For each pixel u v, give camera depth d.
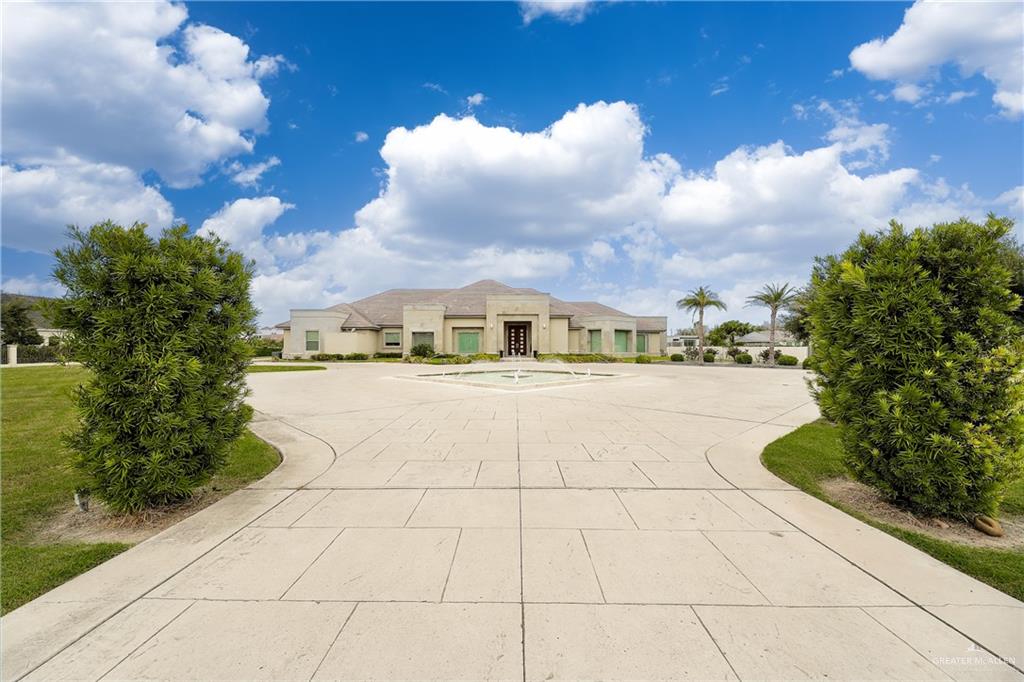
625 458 6.52
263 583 3.18
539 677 2.31
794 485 5.36
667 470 5.94
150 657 2.46
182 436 4.46
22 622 2.76
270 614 2.82
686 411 10.79
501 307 35.72
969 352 4.11
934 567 3.42
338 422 9.32
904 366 4.39
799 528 4.12
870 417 4.64
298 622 2.74
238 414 5.22
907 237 4.68
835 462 6.28
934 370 4.19
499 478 5.59
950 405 4.23
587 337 38.59
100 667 2.39
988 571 3.38
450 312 37.12
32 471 5.88
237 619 2.78
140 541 4.00
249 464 6.21
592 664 2.40
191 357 4.56
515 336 39.91
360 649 2.50
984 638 2.61
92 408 4.21
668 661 2.42
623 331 39.97
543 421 9.41
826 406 5.04
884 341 4.43
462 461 6.36
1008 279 4.10
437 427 8.78
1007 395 4.06
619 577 3.25
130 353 4.39
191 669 2.37
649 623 2.73
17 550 3.73
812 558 3.55
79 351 4.21
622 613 2.82
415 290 47.69
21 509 4.64
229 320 5.03
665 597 3.00
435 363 30.80
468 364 30.00
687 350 44.84
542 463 6.25
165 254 4.59
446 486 5.29
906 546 3.76
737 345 54.06
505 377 19.67
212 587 3.14
